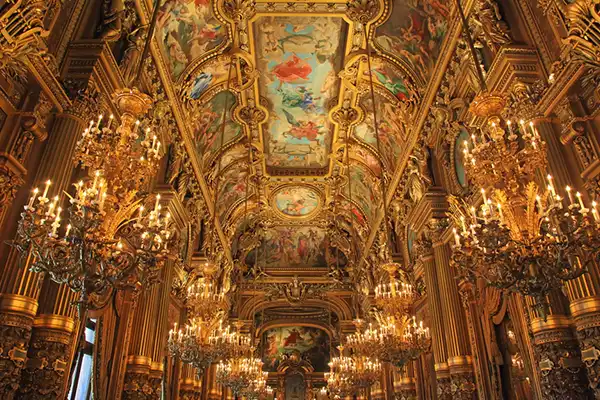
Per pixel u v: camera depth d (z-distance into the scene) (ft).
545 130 22.86
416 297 48.24
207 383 61.31
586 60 20.03
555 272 15.34
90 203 14.66
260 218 79.56
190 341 30.14
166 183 38.93
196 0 36.86
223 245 67.87
